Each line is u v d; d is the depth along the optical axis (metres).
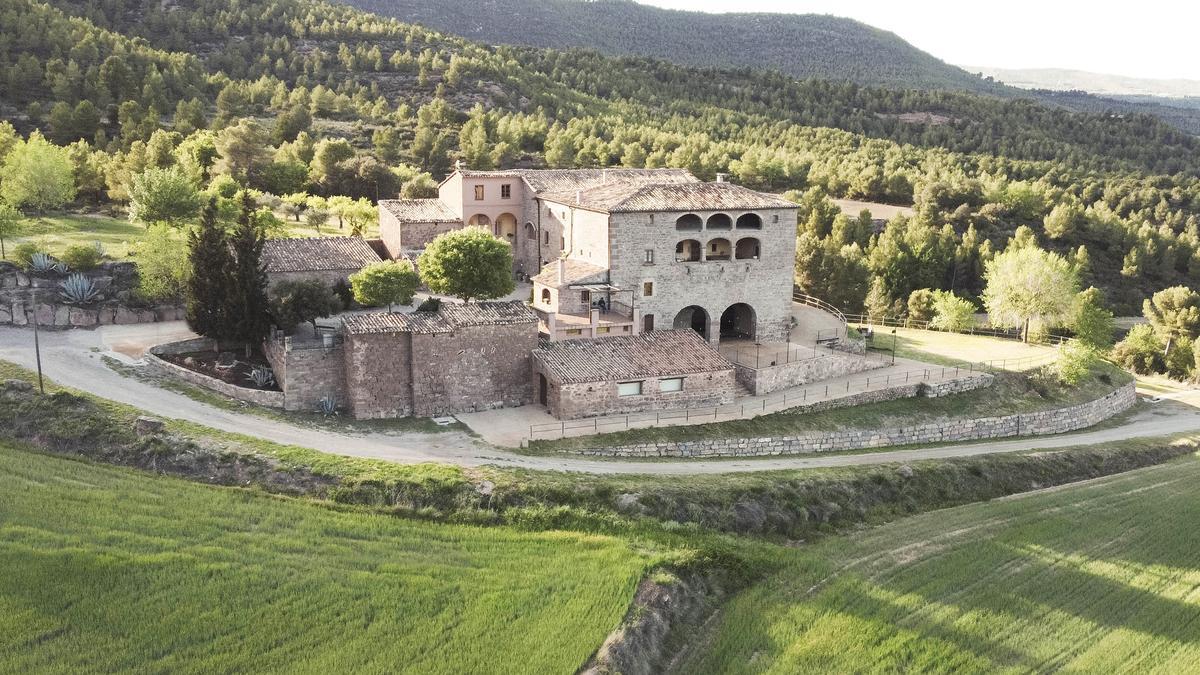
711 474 52.28
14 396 49.09
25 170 87.50
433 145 137.88
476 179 88.06
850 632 37.47
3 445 45.72
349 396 57.28
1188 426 81.31
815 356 72.44
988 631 38.31
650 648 35.34
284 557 38.44
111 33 171.25
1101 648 37.59
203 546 38.47
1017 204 158.38
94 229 87.88
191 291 61.81
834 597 40.44
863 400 68.69
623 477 49.69
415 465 47.44
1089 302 102.88
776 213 75.50
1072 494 56.91
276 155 122.38
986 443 69.12
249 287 60.84
